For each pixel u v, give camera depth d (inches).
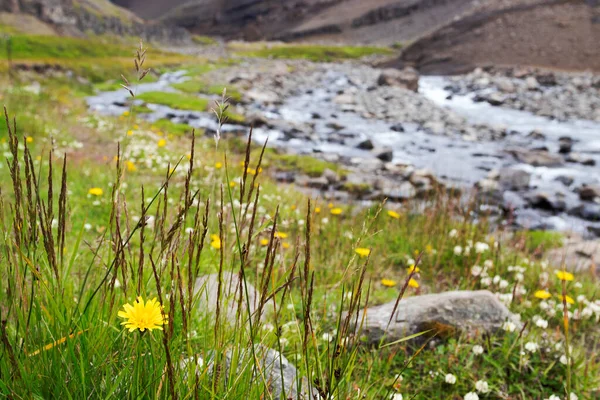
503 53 4375.0
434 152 1062.4
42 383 65.6
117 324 75.5
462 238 284.8
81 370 63.0
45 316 72.9
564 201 665.6
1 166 301.3
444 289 245.3
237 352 69.4
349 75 3142.2
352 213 412.5
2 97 715.4
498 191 713.6
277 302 132.5
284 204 374.9
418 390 146.8
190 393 63.2
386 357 157.2
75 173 350.9
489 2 5270.7
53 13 7081.7
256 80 2274.9
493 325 177.5
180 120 1152.2
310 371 70.9
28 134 475.5
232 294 76.4
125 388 68.0
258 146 877.8
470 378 154.1
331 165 799.1
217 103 58.3
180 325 75.6
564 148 1095.0
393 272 268.5
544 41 4343.0
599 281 280.4
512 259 269.4
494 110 1894.7
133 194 328.8
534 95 2247.8
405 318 174.7
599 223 616.1
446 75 4173.2
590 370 160.9
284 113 1529.3
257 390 69.3
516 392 152.4
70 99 1150.3
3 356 65.2
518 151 1037.8
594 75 3213.6
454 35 4785.9
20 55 2049.7
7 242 71.8
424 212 354.9
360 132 1266.0
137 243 177.8
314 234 274.5
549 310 216.2
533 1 4950.8
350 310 66.0
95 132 635.5
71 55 2442.2
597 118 1620.3
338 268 223.1
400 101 1899.6
